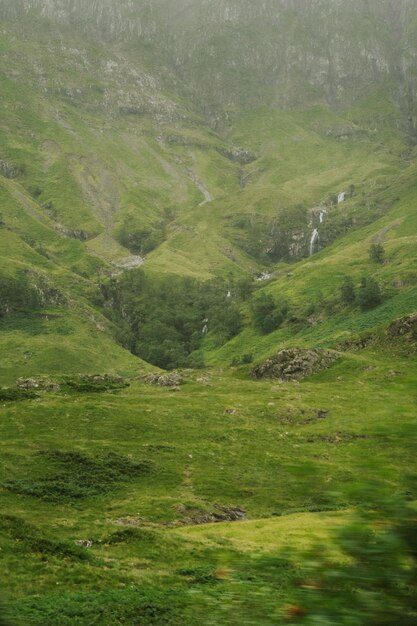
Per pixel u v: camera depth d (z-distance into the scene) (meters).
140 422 76.44
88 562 33.28
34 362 180.50
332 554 5.11
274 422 82.31
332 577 5.03
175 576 32.28
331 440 74.75
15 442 66.75
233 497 57.53
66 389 91.88
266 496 58.03
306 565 5.18
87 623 24.02
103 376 101.81
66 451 62.97
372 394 92.19
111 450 66.31
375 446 5.46
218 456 68.25
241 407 86.44
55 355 184.50
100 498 55.28
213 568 34.34
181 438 73.44
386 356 114.62
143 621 25.03
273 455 69.44
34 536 34.47
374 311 178.38
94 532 41.94
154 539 40.47
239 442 73.25
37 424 73.06
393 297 184.88
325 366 110.56
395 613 4.77
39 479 56.72
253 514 53.56
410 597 4.78
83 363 185.75
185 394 94.19
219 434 75.06
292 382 104.12
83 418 76.06
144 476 61.41
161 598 27.70
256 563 6.44
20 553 31.94
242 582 6.39
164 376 104.25
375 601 4.84
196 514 52.19
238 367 118.00
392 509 4.95
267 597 5.67
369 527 5.00
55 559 32.09
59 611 24.94
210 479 61.66
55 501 52.97
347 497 5.18
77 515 49.84
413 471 5.12
